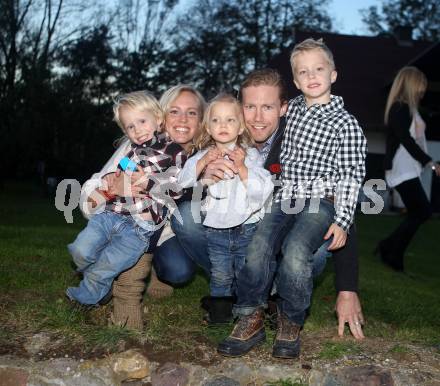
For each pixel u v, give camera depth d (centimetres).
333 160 335
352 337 353
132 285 338
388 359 323
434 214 1736
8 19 2806
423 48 2239
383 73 2077
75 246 324
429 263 758
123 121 355
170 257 372
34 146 1812
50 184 1688
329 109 344
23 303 371
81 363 307
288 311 316
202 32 3491
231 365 311
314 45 348
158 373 308
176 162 350
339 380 306
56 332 331
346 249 352
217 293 357
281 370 310
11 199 1541
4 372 302
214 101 349
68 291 342
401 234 632
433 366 320
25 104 1897
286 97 367
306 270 308
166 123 371
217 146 358
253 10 3484
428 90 1848
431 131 1812
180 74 3384
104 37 2978
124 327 334
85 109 1877
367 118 1841
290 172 343
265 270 319
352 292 353
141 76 3238
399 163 611
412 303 467
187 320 358
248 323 320
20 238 613
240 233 349
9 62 2773
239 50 3456
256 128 355
